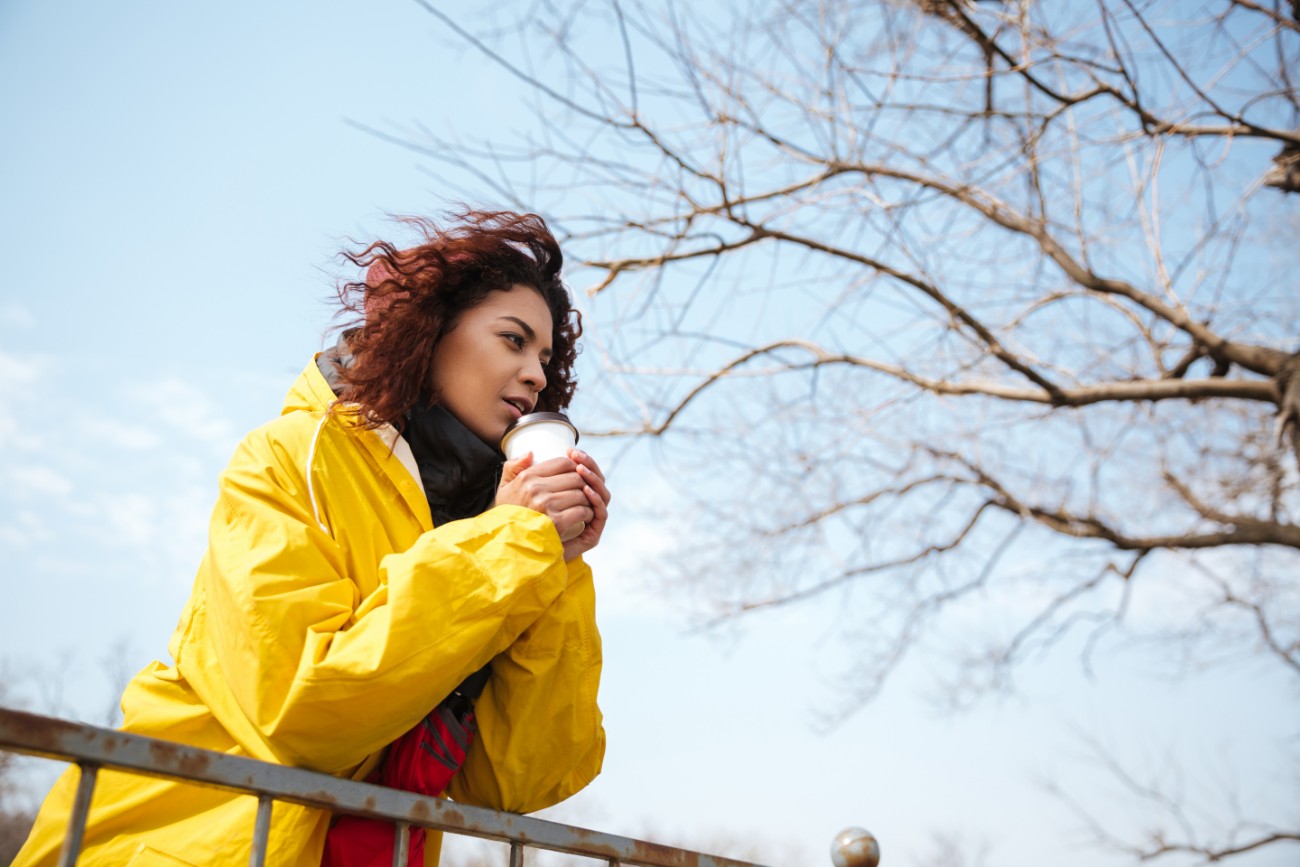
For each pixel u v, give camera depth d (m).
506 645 1.63
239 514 1.49
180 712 1.49
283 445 1.58
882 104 6.53
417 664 1.35
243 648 1.38
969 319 6.82
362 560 1.56
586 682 1.73
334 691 1.31
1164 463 8.34
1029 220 6.89
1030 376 6.88
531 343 1.88
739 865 1.85
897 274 6.86
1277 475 7.99
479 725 1.70
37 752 1.04
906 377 7.26
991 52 6.44
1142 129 6.35
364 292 1.82
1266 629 8.60
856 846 2.00
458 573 1.42
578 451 1.73
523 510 1.54
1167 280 6.69
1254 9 6.29
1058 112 6.52
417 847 1.54
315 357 1.75
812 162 6.86
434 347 1.82
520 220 2.04
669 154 6.43
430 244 1.84
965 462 8.00
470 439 1.78
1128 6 5.46
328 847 1.43
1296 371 6.48
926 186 6.86
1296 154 6.36
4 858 7.62
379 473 1.64
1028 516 7.97
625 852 1.65
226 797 1.39
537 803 1.76
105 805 1.38
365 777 1.58
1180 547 7.75
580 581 1.76
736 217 6.57
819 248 6.85
